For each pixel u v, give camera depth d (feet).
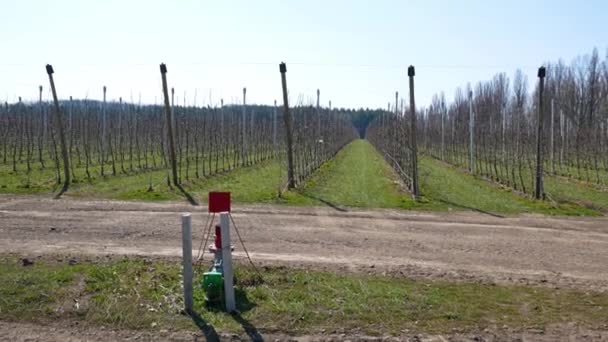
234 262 28.12
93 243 32.53
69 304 21.66
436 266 28.63
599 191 65.62
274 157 121.60
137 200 50.14
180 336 19.20
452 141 125.90
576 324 20.54
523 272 27.89
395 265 28.60
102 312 20.97
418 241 35.01
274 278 25.13
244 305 21.74
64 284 23.71
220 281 21.72
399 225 40.63
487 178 81.51
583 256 31.76
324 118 119.34
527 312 21.68
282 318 20.58
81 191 55.36
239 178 74.79
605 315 21.52
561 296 23.79
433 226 40.47
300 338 19.08
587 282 26.17
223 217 20.98
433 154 150.61
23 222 38.55
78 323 20.26
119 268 26.11
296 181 66.95
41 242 32.55
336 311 21.25
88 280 24.22
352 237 35.88
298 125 71.97
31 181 64.80
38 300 22.02
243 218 42.09
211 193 22.06
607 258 31.37
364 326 20.03
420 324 20.29
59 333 19.45
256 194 55.16
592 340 19.21
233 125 118.11
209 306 21.59
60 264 27.17
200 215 42.91
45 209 44.14
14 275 24.61
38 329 19.76
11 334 19.31
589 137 97.09
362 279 25.48
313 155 91.40
